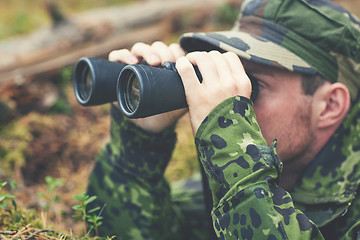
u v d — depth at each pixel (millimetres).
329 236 1340
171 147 1569
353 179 1382
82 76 1351
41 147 2621
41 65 3125
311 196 1402
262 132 1389
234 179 1090
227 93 1136
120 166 1592
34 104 2898
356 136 1427
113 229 1598
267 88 1359
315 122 1426
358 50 1412
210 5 4145
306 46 1370
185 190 1995
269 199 1059
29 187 2334
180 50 1415
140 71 1049
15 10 4605
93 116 3049
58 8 3410
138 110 1049
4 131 2590
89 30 3469
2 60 3016
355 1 4609
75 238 1322
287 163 1491
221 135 1114
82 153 2713
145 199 1574
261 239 1031
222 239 1100
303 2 1382
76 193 2326
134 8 3883
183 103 1170
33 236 1255
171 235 1688
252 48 1302
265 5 1433
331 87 1399
